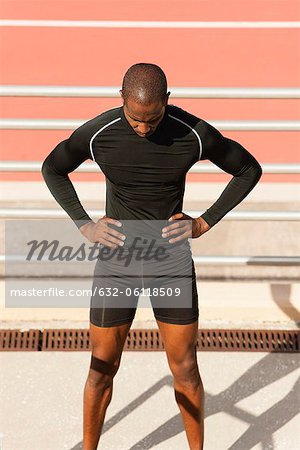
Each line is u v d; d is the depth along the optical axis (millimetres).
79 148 3920
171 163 3844
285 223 7766
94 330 4344
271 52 13680
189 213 5984
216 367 5793
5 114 11359
